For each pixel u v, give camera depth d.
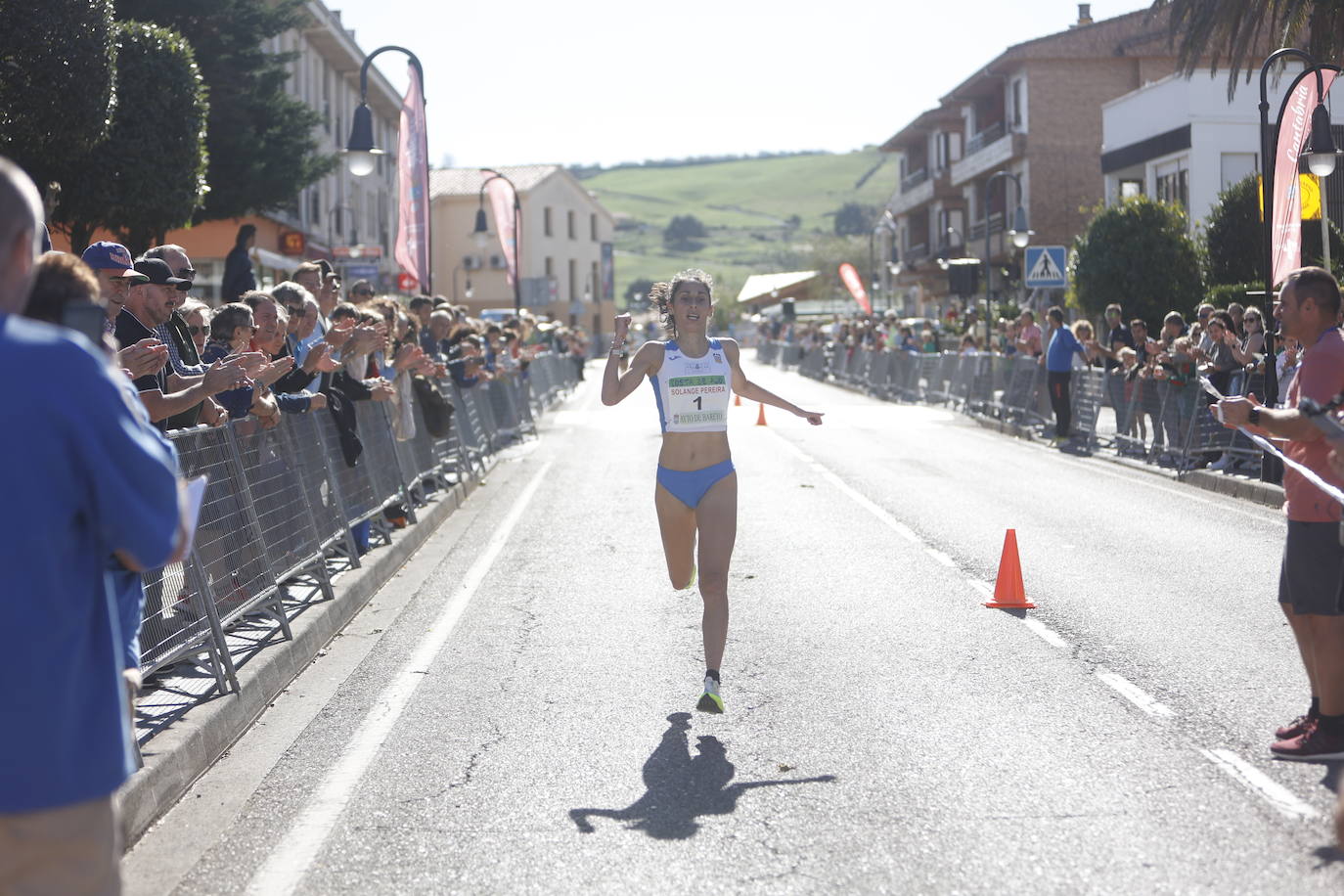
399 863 4.66
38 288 3.21
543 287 74.88
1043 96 45.88
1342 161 29.16
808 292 92.69
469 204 79.44
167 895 4.43
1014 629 8.26
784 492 15.56
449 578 10.59
